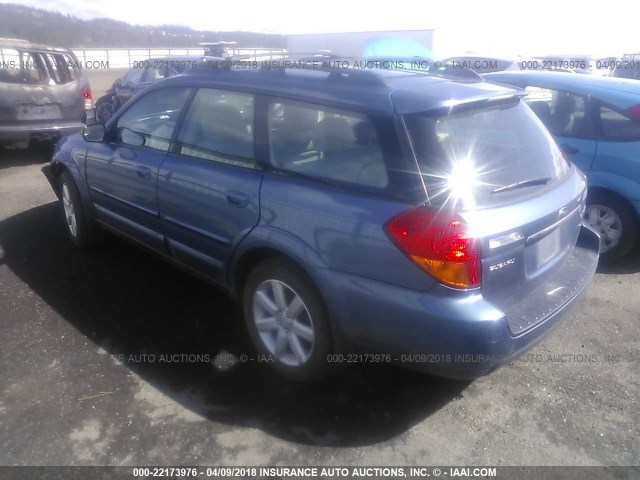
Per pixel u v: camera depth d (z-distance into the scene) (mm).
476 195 2625
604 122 4875
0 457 2668
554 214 2920
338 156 2895
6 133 8250
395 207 2619
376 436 2867
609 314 4121
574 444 2844
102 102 11898
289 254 2959
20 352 3486
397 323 2639
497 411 3070
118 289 4328
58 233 5504
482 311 2533
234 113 3434
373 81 3002
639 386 3295
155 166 3840
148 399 3094
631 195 4738
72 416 2947
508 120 3170
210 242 3514
